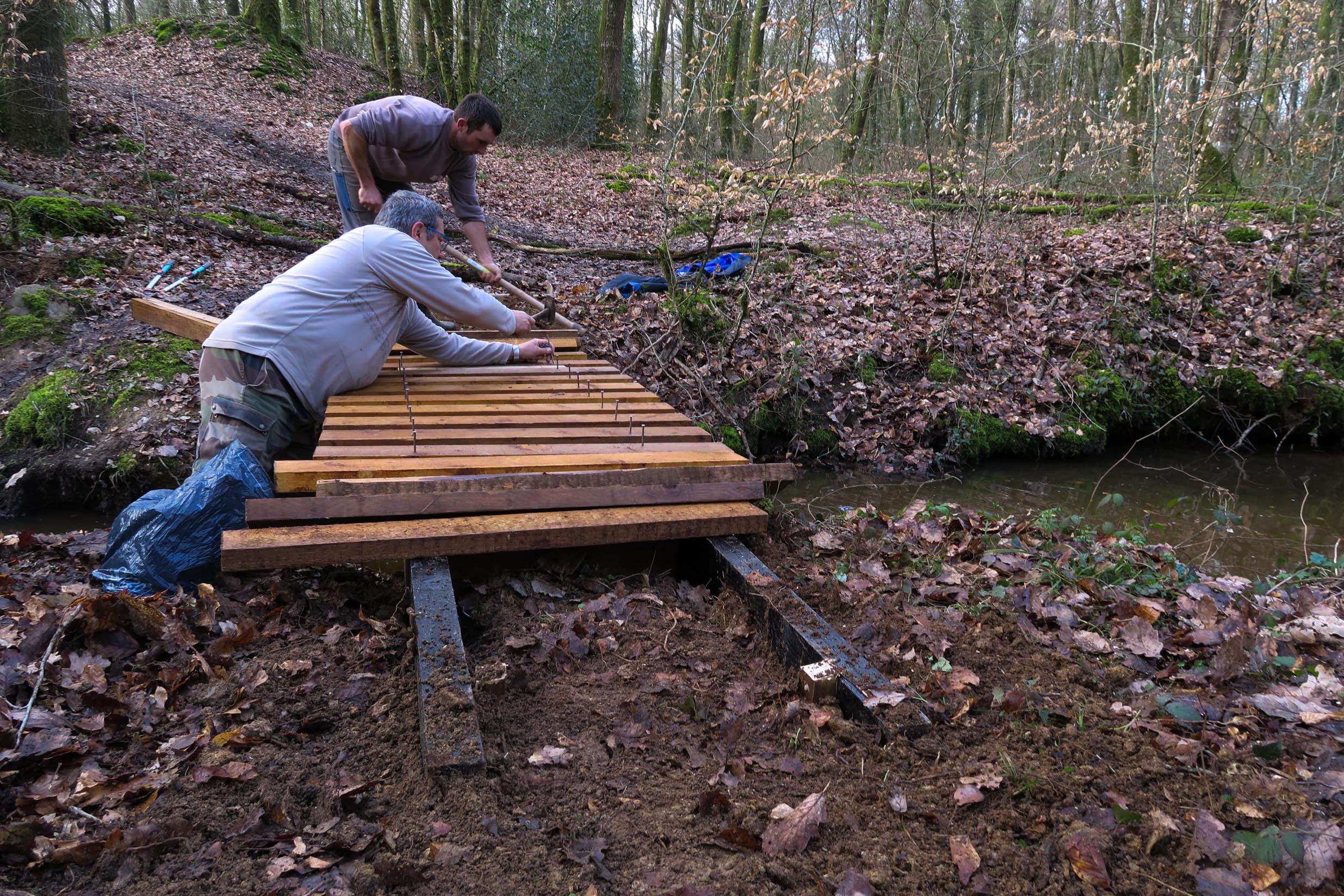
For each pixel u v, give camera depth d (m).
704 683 2.55
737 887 1.74
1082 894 1.76
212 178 9.87
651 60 23.70
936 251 8.15
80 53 17.23
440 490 3.03
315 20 26.64
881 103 11.99
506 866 1.76
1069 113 11.68
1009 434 6.53
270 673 2.49
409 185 5.20
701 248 9.38
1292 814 1.97
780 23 6.64
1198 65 10.42
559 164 16.28
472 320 4.14
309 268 3.83
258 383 3.61
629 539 3.10
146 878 1.73
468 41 18.75
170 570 2.94
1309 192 9.98
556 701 2.41
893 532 4.06
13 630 2.61
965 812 2.00
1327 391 7.11
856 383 6.69
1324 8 12.23
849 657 2.50
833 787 2.08
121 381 5.23
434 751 1.99
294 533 2.79
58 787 1.96
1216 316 8.02
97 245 6.84
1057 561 3.56
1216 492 5.92
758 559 3.15
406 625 2.79
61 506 4.67
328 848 1.81
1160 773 2.12
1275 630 2.99
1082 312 7.74
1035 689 2.54
